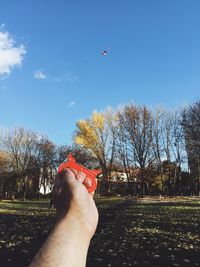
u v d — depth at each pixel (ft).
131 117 235.40
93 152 236.43
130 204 148.25
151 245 44.73
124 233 55.06
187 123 189.67
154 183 236.02
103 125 237.45
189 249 42.16
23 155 257.14
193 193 236.43
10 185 256.32
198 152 197.77
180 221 72.49
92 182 3.04
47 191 261.03
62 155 233.14
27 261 36.55
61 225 2.84
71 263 2.66
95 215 2.93
